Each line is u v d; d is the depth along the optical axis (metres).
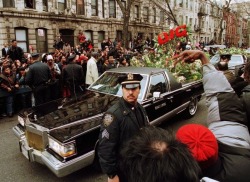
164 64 7.26
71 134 3.47
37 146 3.76
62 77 7.52
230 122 1.54
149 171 0.95
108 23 24.56
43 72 6.71
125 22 15.63
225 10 34.03
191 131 1.28
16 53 10.91
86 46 17.03
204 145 1.22
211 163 1.26
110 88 5.37
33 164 4.40
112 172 2.28
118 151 2.36
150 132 1.09
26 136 3.99
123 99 2.49
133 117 2.42
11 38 16.94
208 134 1.27
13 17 16.86
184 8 38.97
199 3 44.59
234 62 13.31
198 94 7.12
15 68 7.56
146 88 5.10
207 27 49.66
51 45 19.47
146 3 29.75
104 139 2.32
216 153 1.24
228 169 1.27
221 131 1.49
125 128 2.36
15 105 7.77
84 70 9.28
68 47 15.89
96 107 4.35
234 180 1.25
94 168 4.16
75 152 3.46
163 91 5.61
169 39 7.82
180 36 7.73
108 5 24.55
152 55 8.34
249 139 1.48
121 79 2.47
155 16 31.83
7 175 4.04
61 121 3.81
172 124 6.47
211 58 13.62
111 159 2.29
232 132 1.46
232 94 1.64
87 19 22.05
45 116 4.07
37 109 4.57
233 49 15.54
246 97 1.89
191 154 1.04
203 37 47.81
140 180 0.96
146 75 5.32
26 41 18.05
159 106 5.35
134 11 28.14
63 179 3.90
